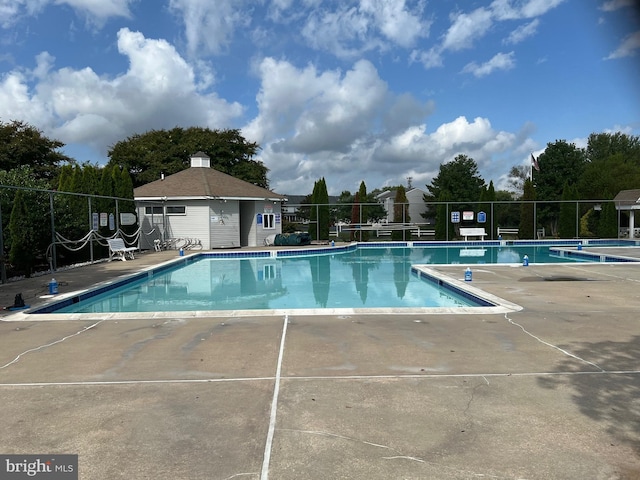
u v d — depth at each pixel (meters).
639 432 2.89
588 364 4.23
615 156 43.81
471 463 2.56
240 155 37.66
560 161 40.03
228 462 2.60
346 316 6.44
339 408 3.33
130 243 17.88
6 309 7.14
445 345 4.95
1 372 4.18
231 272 14.55
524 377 3.91
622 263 13.38
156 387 3.78
